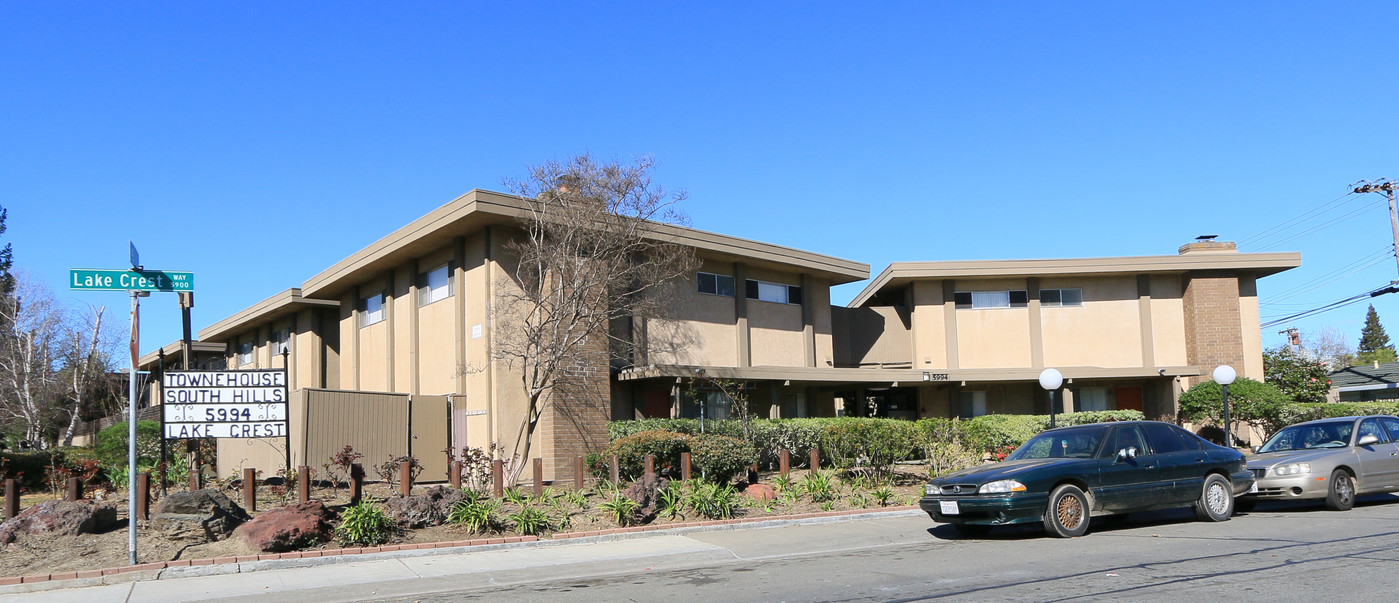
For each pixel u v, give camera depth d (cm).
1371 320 8919
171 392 1276
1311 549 1054
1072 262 2958
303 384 3153
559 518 1416
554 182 2069
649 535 1348
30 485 1980
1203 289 2953
